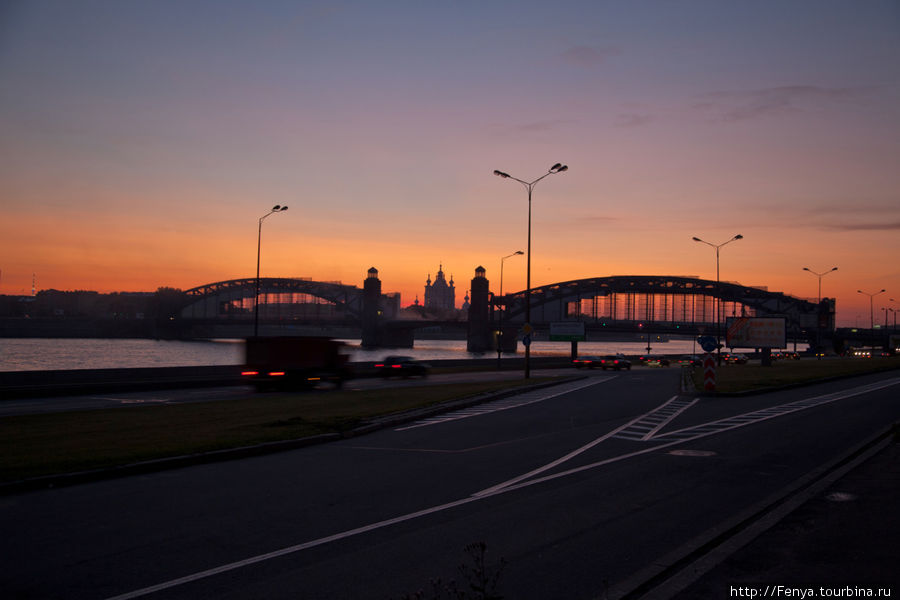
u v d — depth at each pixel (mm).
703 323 138500
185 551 6801
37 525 7746
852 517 7824
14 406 23656
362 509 8586
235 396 28266
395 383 37750
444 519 8102
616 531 7578
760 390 29469
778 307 131750
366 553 6754
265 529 7621
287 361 31953
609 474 11023
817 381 36281
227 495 9383
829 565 6133
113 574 6109
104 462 11156
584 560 6551
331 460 12422
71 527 7672
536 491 9695
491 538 7293
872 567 6078
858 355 136250
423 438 15531
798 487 9922
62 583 5875
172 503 8883
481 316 160375
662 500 9125
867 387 33938
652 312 142250
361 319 198250
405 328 187250
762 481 10438
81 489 9766
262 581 5949
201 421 17359
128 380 35375
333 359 33969
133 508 8602
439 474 11000
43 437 14188
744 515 8094
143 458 11586
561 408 22922
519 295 160500
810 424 18344
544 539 7262
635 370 60094
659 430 17031
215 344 193875
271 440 13898
